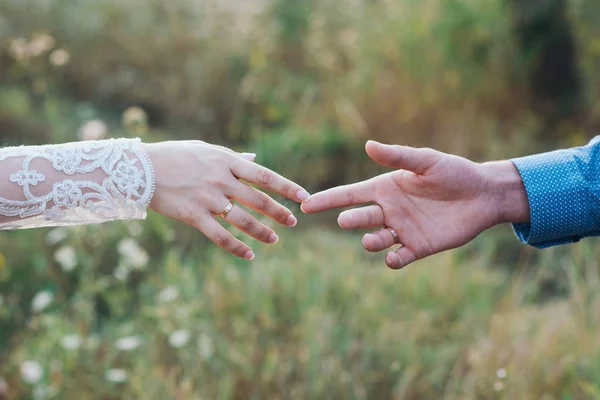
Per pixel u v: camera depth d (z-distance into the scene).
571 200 1.46
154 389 2.05
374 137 4.67
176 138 4.92
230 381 2.12
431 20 4.55
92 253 2.66
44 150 1.33
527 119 4.46
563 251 3.01
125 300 2.46
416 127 4.63
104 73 5.48
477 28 4.43
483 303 2.65
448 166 1.43
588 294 2.46
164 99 5.35
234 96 5.20
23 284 2.72
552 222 1.47
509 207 1.49
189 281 2.45
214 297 2.49
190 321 2.29
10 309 2.51
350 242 3.37
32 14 5.36
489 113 4.55
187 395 2.02
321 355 2.25
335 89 4.81
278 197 2.85
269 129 4.74
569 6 4.33
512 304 2.71
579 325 2.40
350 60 5.00
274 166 4.23
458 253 3.01
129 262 2.37
